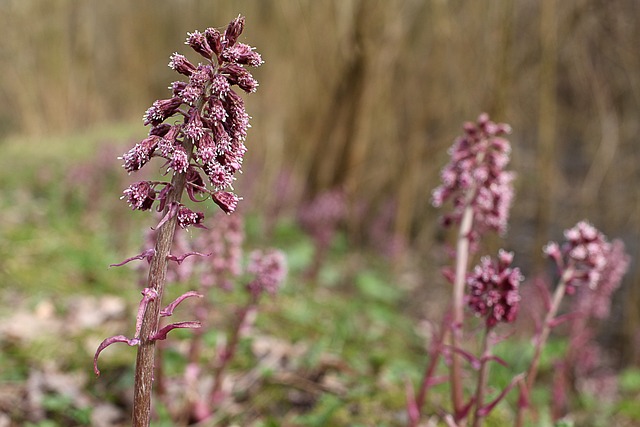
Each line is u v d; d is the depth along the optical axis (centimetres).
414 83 148
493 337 41
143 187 28
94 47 259
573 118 153
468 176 45
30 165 169
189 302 68
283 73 156
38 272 87
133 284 90
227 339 69
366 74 145
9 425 52
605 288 72
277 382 61
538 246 123
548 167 121
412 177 145
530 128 152
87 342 67
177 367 61
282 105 157
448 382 67
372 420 56
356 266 129
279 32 156
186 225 28
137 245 112
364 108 147
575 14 114
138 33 252
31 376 59
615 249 71
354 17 144
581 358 79
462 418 40
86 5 248
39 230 111
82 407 55
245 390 60
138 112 253
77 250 99
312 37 151
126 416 56
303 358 67
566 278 44
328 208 117
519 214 160
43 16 237
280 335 75
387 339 86
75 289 85
